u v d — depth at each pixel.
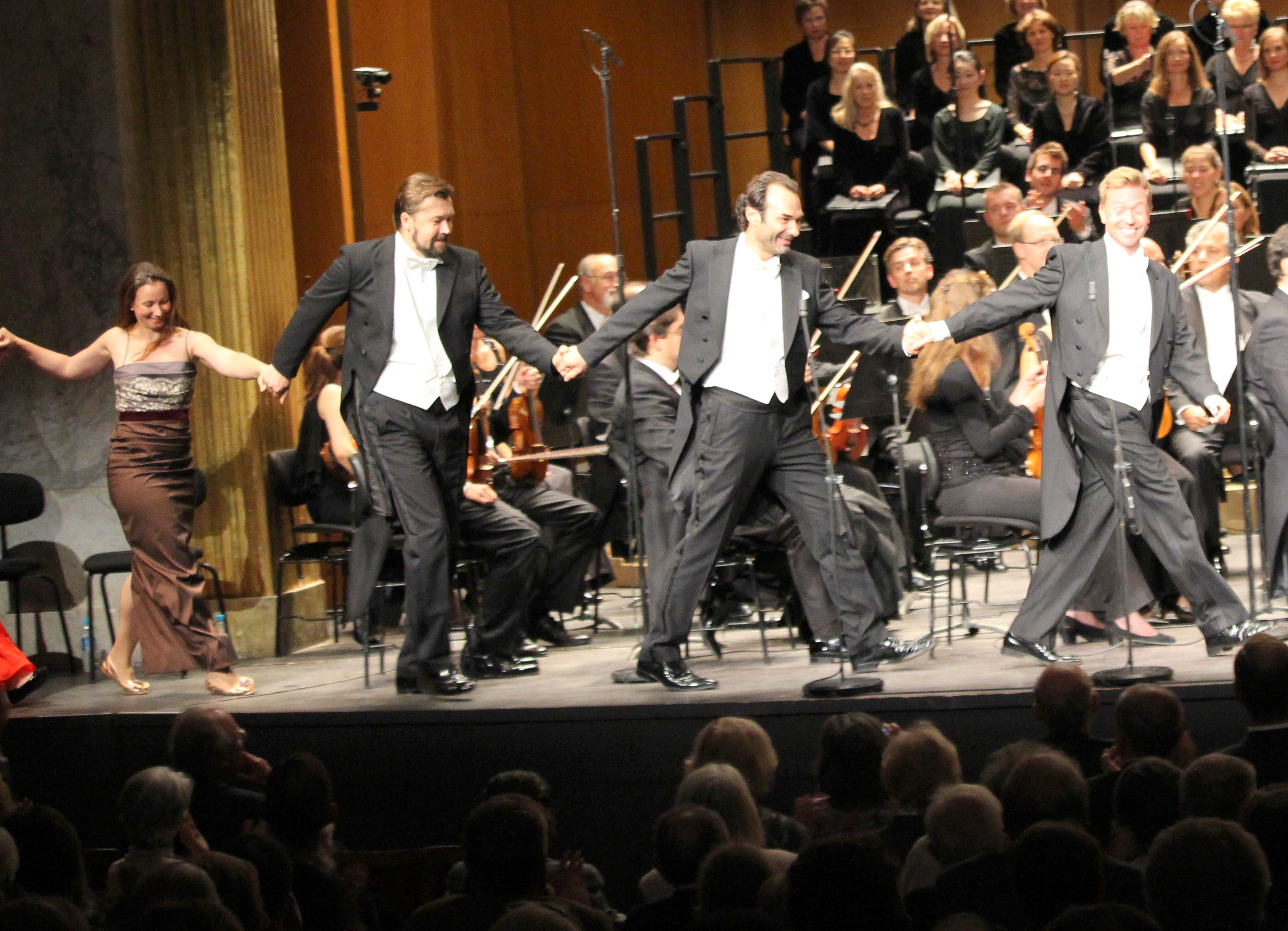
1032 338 12.31
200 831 9.34
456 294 11.42
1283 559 11.71
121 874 7.84
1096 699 8.83
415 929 6.40
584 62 24.25
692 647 13.20
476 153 23.70
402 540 12.69
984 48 24.48
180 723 9.35
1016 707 9.85
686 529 10.98
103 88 13.95
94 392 14.09
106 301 14.06
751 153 25.66
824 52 20.08
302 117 17.33
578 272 16.58
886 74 20.94
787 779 10.27
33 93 14.02
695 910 6.08
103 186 14.02
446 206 11.30
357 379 11.42
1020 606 12.30
